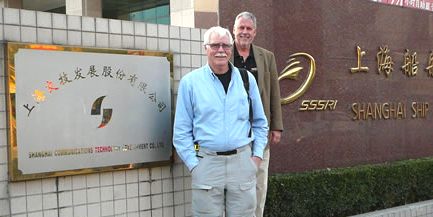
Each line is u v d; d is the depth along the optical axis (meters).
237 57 4.52
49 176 3.60
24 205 3.52
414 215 6.60
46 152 3.58
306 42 6.61
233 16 5.82
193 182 3.75
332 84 6.90
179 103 3.79
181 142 3.76
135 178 4.11
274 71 4.74
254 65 4.56
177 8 6.00
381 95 7.55
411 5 8.23
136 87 4.06
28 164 3.50
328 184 6.06
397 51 7.79
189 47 4.44
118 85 3.95
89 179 3.84
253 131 3.96
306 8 6.62
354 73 7.17
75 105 3.72
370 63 7.39
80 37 3.79
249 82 3.91
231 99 3.71
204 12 5.73
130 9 9.99
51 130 3.60
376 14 7.47
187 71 4.42
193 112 3.77
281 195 5.63
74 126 3.72
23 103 3.47
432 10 8.50
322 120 6.80
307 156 6.62
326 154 6.83
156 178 4.23
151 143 4.16
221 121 3.67
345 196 6.20
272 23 6.21
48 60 3.59
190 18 5.85
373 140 7.44
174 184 4.34
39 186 3.59
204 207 3.70
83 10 9.27
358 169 6.45
